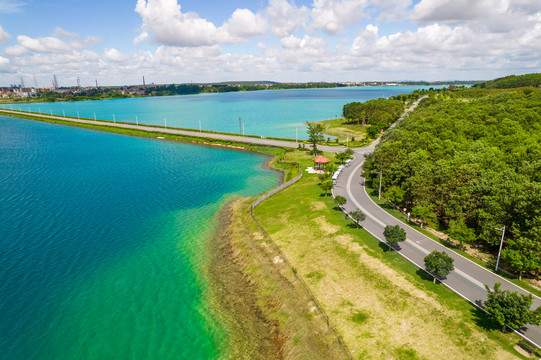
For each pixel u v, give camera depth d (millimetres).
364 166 91062
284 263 52562
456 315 38875
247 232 64438
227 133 178375
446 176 63906
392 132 112125
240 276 52375
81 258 57500
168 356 37156
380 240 57719
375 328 38188
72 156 136625
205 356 37188
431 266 43875
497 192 53094
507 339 35000
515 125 96250
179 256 58312
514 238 49594
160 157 133875
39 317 43344
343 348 35406
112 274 52875
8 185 97312
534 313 33906
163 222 71812
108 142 168250
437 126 102938
